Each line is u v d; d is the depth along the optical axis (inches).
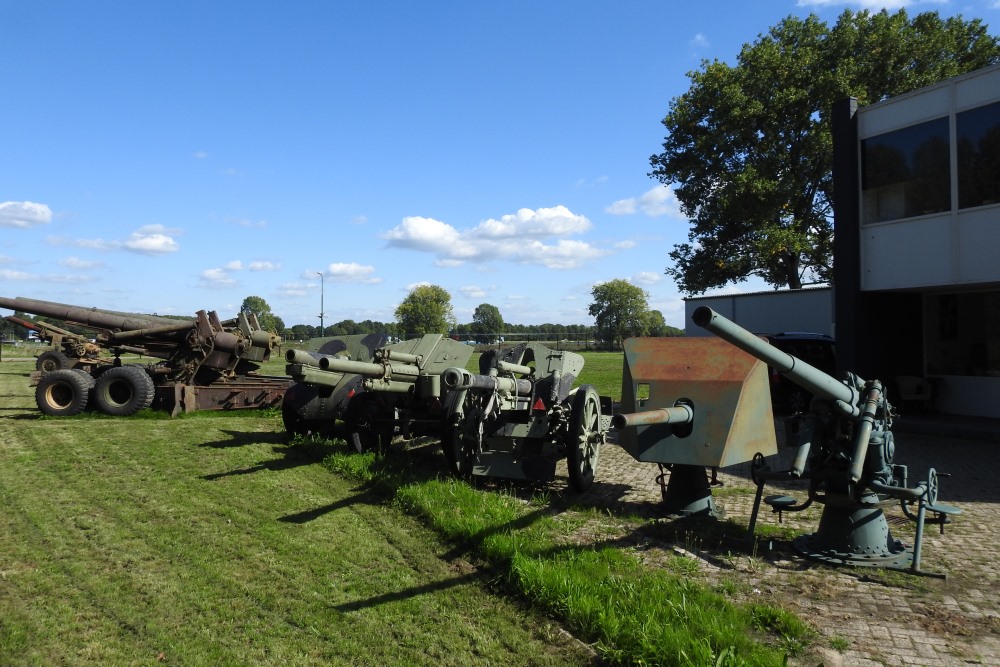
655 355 244.7
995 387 472.7
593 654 143.4
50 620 153.9
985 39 952.3
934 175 440.8
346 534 220.2
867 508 202.7
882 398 199.9
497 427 300.5
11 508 237.1
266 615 160.2
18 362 1279.5
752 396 234.2
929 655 141.9
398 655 142.6
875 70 879.7
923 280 444.1
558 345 403.5
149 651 142.0
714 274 967.0
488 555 198.1
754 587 181.0
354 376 360.5
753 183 831.1
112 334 504.4
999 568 193.9
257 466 309.3
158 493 261.4
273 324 2974.9
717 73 889.5
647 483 303.9
